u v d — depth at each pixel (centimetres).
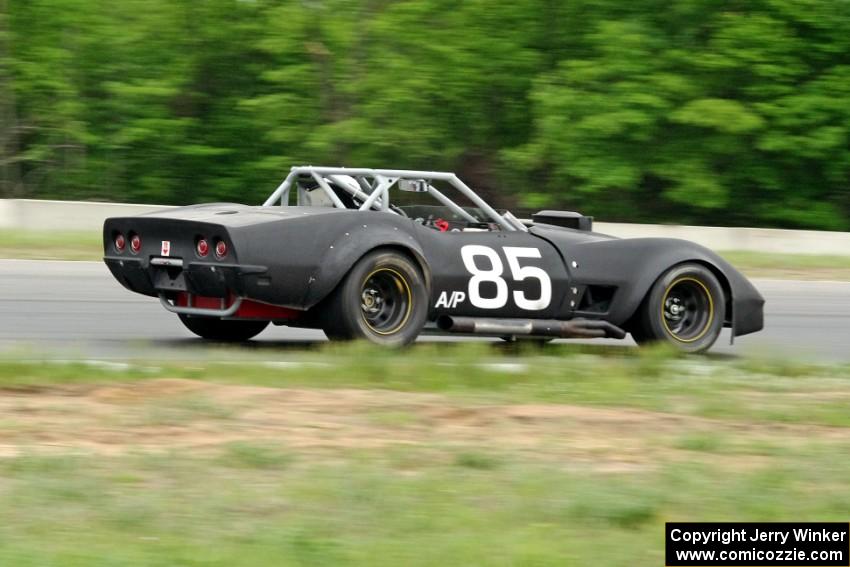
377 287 2192
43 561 994
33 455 1361
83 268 3912
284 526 1131
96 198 7706
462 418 1692
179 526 1127
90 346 2292
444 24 7775
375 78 7569
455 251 2255
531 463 1435
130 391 1780
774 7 7275
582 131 7225
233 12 7888
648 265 2428
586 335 2373
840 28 7294
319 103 7669
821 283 4541
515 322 2303
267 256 2075
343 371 1947
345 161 7694
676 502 1280
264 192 7919
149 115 7788
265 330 2691
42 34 7775
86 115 7750
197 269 2120
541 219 2591
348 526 1141
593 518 1207
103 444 1463
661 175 7281
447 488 1290
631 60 7262
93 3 7812
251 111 7656
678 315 2492
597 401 1864
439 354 2241
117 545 1062
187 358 2144
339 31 7625
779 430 1725
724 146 7312
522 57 7750
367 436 1560
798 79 7412
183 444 1478
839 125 7312
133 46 7919
